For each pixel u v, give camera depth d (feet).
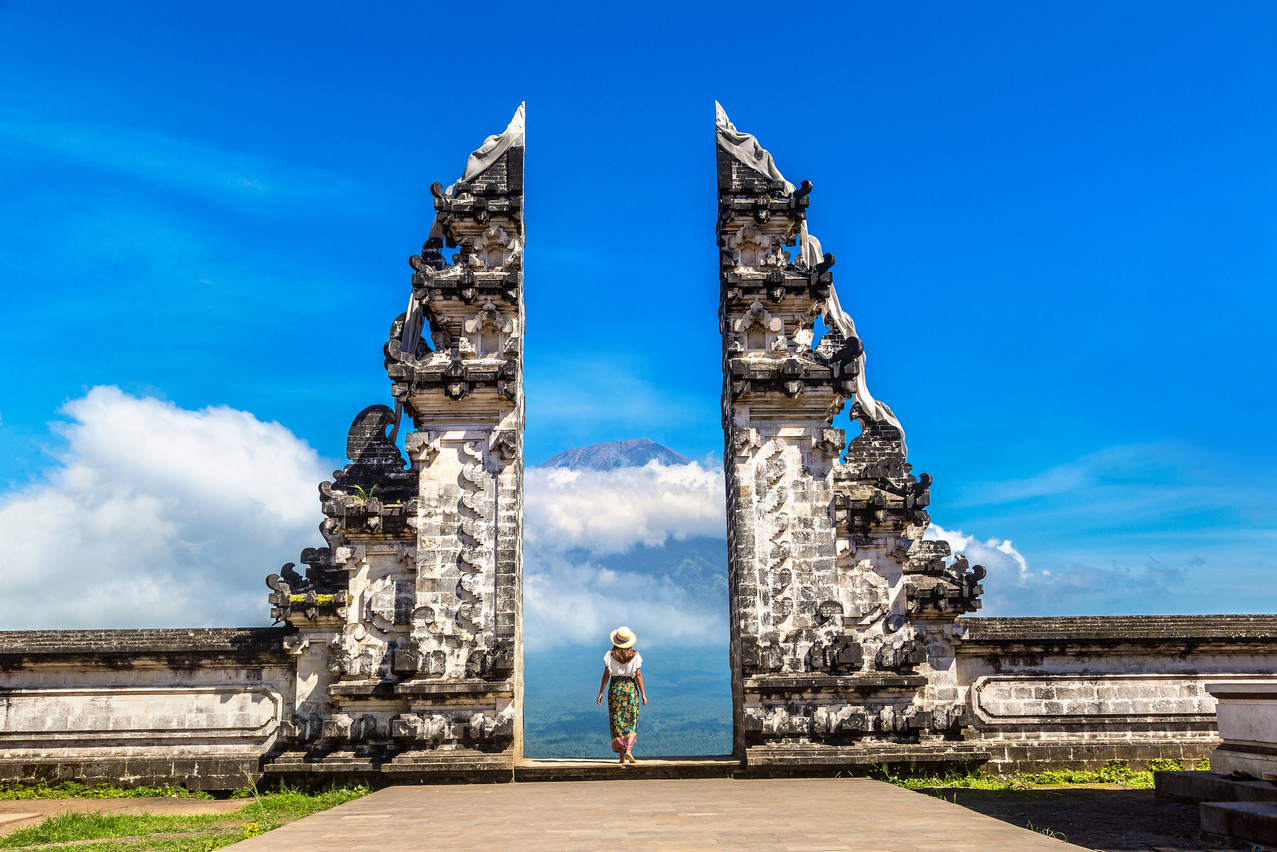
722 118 73.72
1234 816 34.42
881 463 69.36
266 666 64.90
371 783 60.34
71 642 64.34
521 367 69.67
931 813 39.55
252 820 47.67
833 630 64.28
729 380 68.90
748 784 54.49
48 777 62.54
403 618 63.82
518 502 65.72
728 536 70.13
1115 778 60.85
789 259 72.49
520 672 65.62
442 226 69.62
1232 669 67.00
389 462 69.51
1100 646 66.64
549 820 38.68
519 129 71.56
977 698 66.08
